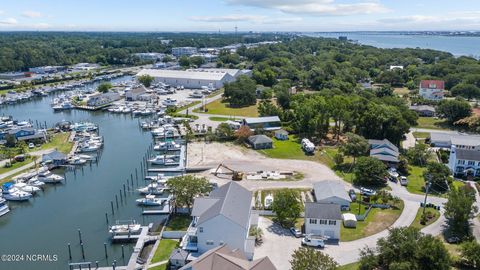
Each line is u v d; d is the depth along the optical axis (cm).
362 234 6850
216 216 5984
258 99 19162
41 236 7212
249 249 6091
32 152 11562
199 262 4934
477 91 18238
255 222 7000
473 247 5694
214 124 14425
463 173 9638
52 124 15162
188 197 7569
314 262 4875
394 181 9319
